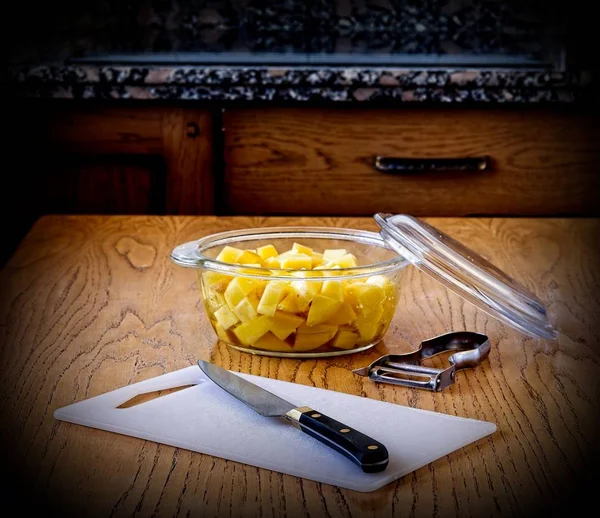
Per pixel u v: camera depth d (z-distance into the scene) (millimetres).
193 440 654
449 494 579
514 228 1461
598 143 2059
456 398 760
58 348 886
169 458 633
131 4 2396
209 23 2416
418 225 896
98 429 686
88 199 2070
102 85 1998
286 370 831
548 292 1128
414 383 779
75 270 1190
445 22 2434
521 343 916
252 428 678
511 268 1240
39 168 2053
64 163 2049
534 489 585
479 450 649
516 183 2078
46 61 2377
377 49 2426
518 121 2043
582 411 728
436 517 547
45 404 740
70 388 779
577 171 2072
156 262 1236
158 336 929
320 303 824
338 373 824
